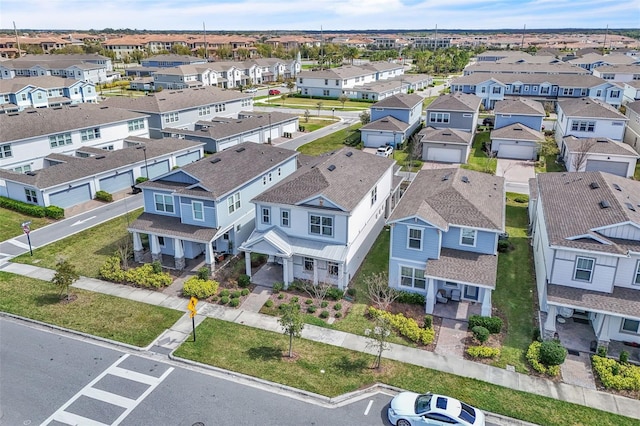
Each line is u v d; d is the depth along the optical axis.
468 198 29.06
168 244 34.16
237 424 19.23
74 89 93.81
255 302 28.39
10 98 82.31
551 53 159.88
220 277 31.16
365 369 22.59
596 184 29.45
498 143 60.03
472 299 28.33
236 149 40.25
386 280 30.23
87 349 24.05
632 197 28.20
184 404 20.33
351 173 33.47
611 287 23.70
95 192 45.81
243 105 82.62
